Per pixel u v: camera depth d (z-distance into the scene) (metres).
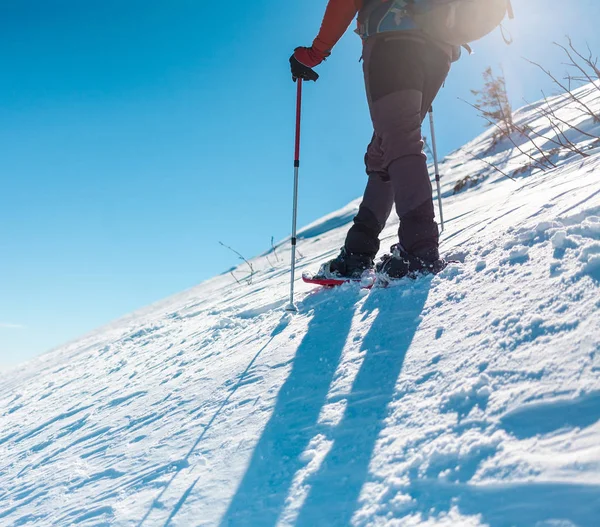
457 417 1.12
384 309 1.85
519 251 1.73
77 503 1.48
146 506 1.31
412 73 2.04
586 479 0.83
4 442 2.52
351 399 1.39
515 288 1.50
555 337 1.19
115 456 1.71
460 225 2.84
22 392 4.07
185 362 2.51
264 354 1.99
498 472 0.92
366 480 1.07
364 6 2.14
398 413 1.23
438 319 1.58
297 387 1.59
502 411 1.06
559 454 0.90
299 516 1.06
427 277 1.94
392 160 2.08
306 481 1.15
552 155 4.36
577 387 1.02
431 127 3.17
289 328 2.19
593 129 4.53
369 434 1.21
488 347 1.29
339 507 1.03
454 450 1.02
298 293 3.06
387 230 4.64
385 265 2.05
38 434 2.41
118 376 3.00
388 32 2.04
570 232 1.62
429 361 1.38
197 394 1.91
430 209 2.04
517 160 5.35
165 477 1.42
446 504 0.92
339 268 2.46
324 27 2.26
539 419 0.99
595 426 0.92
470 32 2.02
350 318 1.95
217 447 1.45
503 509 0.85
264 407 1.55
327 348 1.77
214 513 1.18
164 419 1.83
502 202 2.95
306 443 1.29
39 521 1.47
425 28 2.00
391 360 1.48
